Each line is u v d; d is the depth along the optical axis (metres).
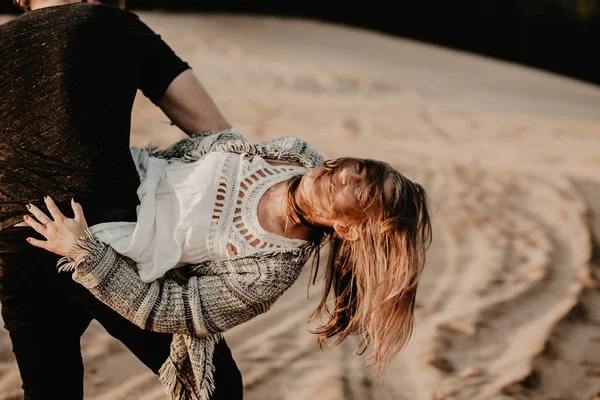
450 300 4.20
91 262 1.94
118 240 2.02
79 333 2.31
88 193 2.04
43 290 2.18
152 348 2.16
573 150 10.48
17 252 2.09
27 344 2.20
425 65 23.70
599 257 5.07
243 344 3.61
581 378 3.38
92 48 2.10
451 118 13.41
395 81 18.28
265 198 2.10
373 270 1.99
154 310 1.99
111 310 2.10
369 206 1.94
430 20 38.34
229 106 11.92
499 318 3.98
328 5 38.88
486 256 4.96
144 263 2.04
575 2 37.09
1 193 2.07
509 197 6.60
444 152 9.72
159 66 2.30
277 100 13.43
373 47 26.77
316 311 2.22
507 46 37.81
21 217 2.04
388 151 9.18
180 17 27.94
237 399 2.22
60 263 2.06
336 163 2.02
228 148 2.22
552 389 3.28
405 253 1.96
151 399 3.07
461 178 7.18
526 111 16.30
